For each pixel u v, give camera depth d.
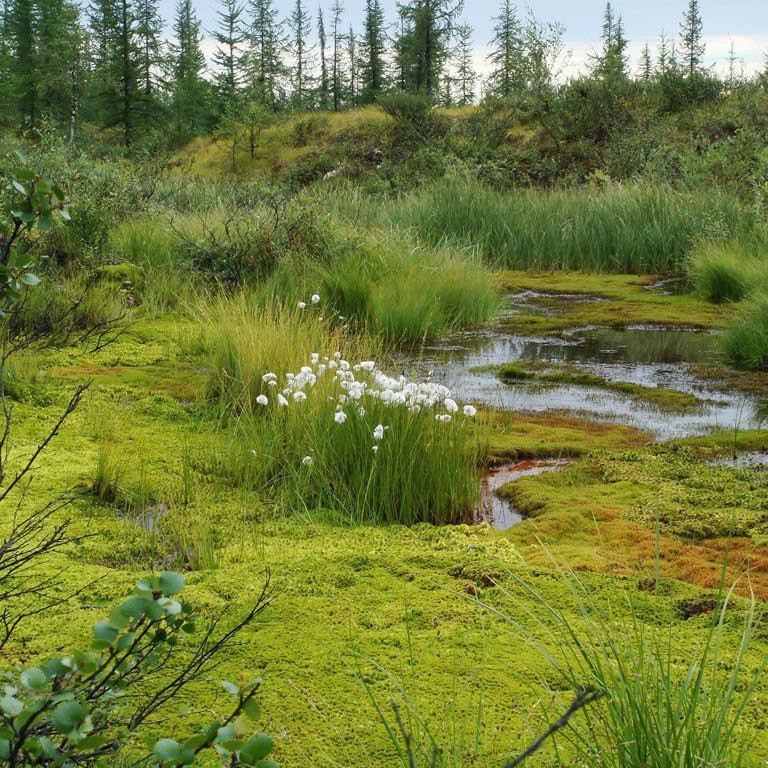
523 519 4.60
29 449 5.19
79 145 26.92
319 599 3.36
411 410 5.07
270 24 69.25
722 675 2.73
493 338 9.87
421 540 4.18
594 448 5.74
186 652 2.87
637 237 15.20
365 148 35.09
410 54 61.62
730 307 11.31
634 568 3.74
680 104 27.36
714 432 6.13
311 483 4.89
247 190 17.00
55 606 3.20
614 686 2.22
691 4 60.59
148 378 7.16
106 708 1.74
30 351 7.11
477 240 15.30
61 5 55.38
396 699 2.60
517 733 2.39
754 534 4.18
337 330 7.57
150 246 11.17
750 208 14.10
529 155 26.62
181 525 4.12
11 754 1.30
